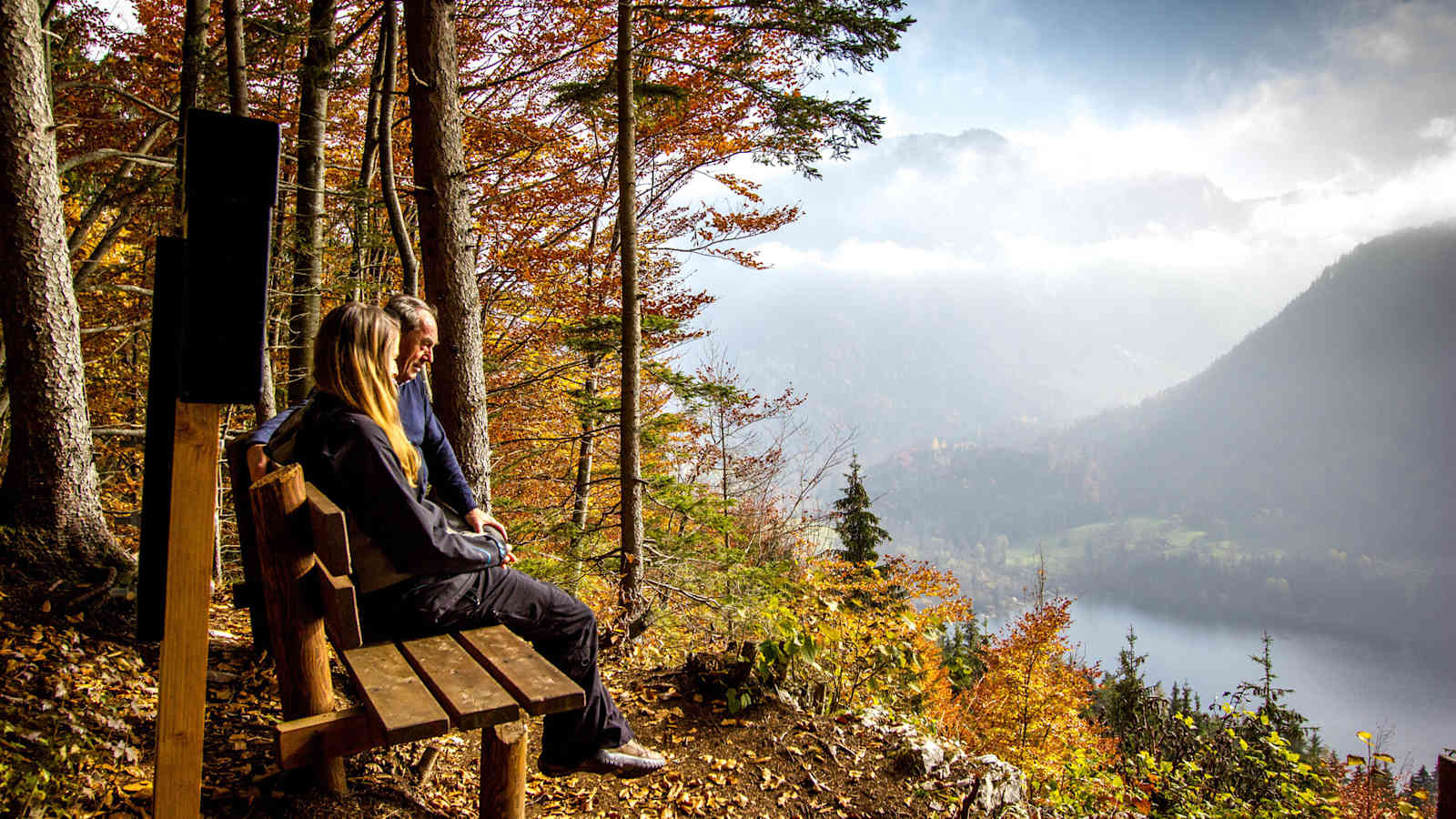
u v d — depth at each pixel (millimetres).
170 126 7180
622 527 6590
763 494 11375
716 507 7250
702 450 11102
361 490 1978
